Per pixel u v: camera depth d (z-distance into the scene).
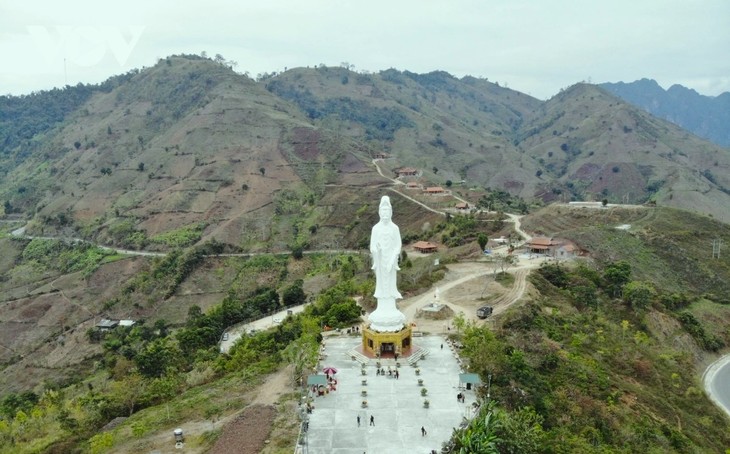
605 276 125.00
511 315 94.44
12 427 73.88
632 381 86.75
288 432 58.06
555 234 154.88
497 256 138.12
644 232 156.62
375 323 78.62
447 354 79.44
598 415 68.19
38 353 151.50
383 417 61.25
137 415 68.81
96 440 59.72
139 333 145.88
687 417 80.56
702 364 109.50
